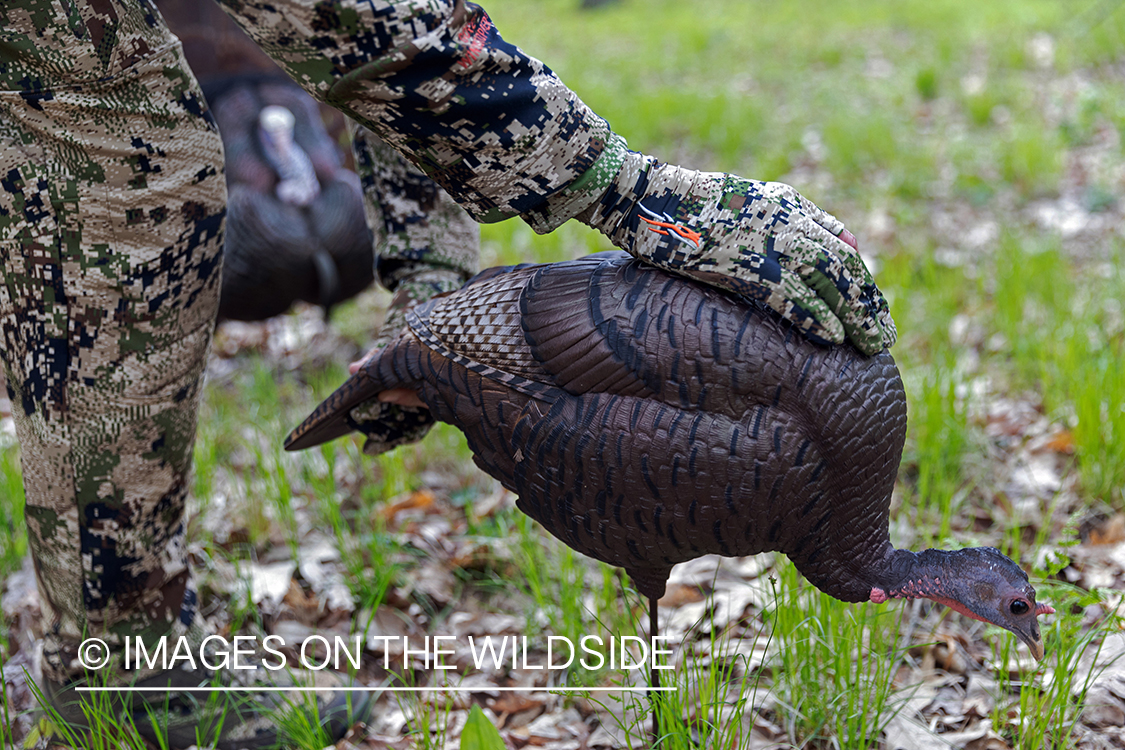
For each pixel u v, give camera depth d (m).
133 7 1.74
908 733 2.07
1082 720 2.07
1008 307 3.88
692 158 7.05
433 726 2.26
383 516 3.08
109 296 1.84
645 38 13.04
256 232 3.89
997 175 5.90
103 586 2.04
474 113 1.45
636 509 1.58
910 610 2.45
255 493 3.16
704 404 1.52
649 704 2.11
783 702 2.12
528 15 17.03
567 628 2.43
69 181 1.77
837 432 1.53
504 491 3.21
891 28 11.41
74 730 2.12
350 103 1.47
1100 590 2.12
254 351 4.61
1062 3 10.55
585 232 5.43
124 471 1.96
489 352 1.64
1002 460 3.14
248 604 2.58
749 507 1.55
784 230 1.48
